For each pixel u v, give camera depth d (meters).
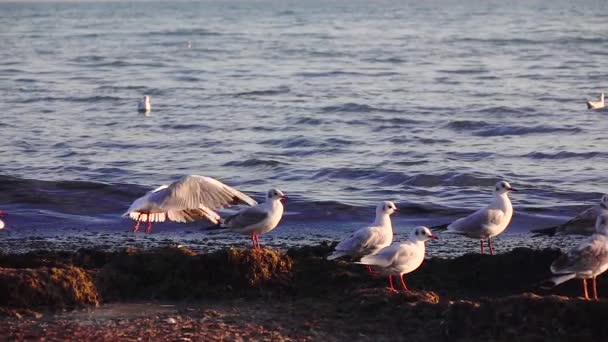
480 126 31.77
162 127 33.38
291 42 81.88
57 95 44.34
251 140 29.98
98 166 25.39
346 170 24.28
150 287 12.95
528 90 42.75
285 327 11.25
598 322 10.58
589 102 35.69
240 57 66.06
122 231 17.98
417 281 13.02
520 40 78.00
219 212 19.25
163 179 23.62
